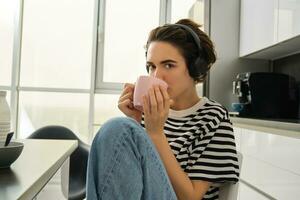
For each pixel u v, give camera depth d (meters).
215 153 0.77
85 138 3.45
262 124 1.99
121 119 0.57
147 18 3.60
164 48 0.80
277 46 2.30
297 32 1.93
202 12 2.83
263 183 1.79
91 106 3.45
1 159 0.81
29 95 3.43
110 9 3.57
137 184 0.53
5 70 3.37
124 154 0.53
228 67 2.81
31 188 0.67
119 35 3.58
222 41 2.81
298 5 1.92
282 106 2.40
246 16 2.69
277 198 1.63
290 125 1.69
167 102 0.70
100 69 3.55
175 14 3.56
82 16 3.49
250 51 2.59
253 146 1.92
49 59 3.45
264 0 2.36
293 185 1.49
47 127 2.08
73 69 3.46
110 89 3.55
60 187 1.27
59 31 3.47
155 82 0.71
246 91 2.44
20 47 3.41
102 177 0.53
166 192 0.57
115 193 0.52
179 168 0.70
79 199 1.70
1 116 0.99
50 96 3.44
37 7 3.46
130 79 3.58
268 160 1.73
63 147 1.24
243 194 2.05
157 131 0.70
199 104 0.88
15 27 3.35
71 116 3.45
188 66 0.83
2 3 3.38
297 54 2.49
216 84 2.78
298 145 1.46
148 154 0.55
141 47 3.60
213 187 0.83
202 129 0.81
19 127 3.41
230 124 0.83
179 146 0.80
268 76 2.39
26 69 3.43
